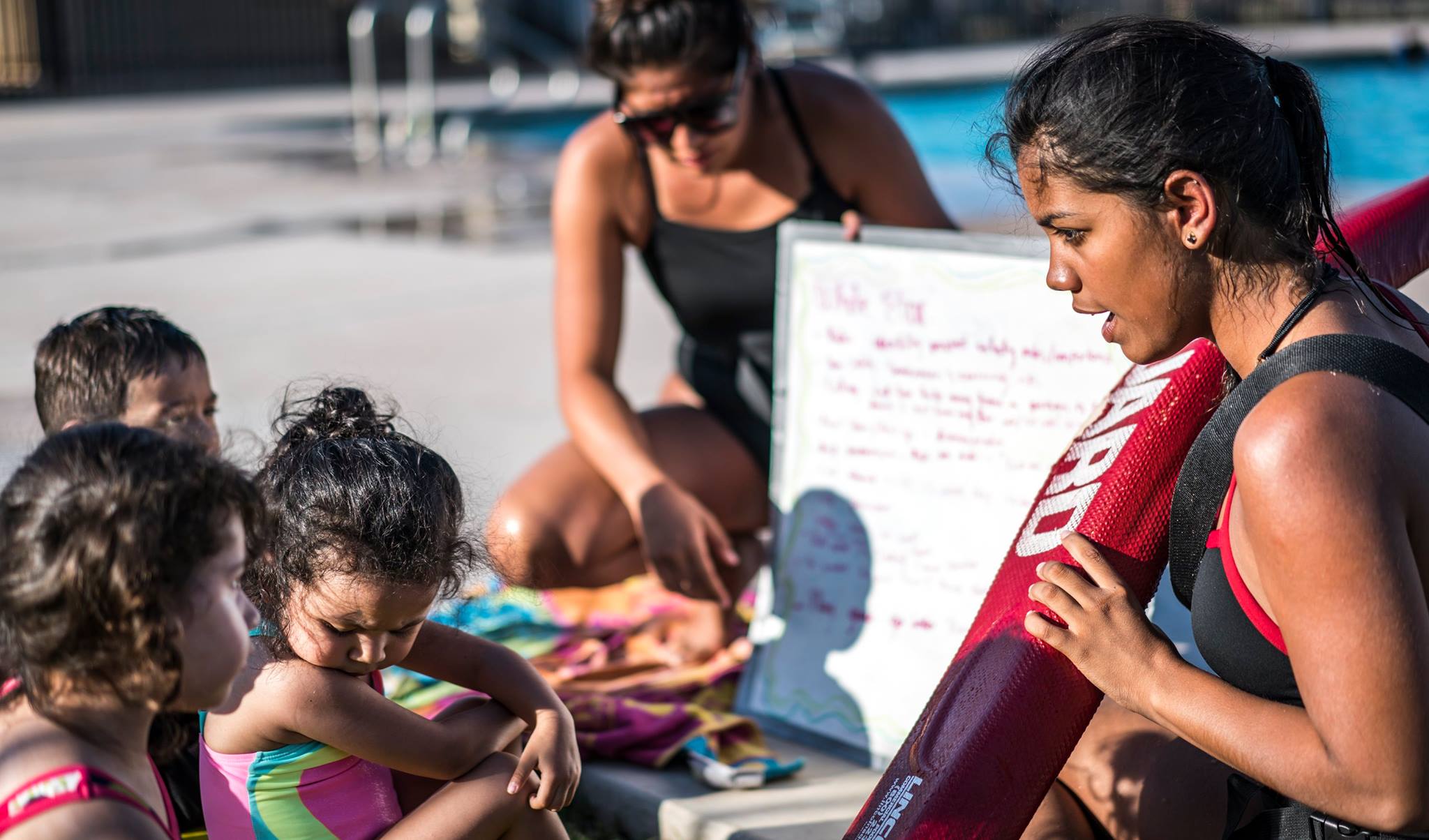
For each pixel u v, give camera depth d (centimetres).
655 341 757
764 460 405
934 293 340
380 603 226
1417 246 280
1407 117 1480
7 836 177
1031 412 326
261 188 1372
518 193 1344
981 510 330
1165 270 195
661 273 405
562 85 2173
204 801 249
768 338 397
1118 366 315
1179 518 209
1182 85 188
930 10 2677
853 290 351
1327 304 192
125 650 176
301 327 795
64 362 275
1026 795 229
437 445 545
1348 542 172
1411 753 172
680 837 304
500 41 2483
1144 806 246
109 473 175
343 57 2645
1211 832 237
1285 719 189
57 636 175
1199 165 187
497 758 251
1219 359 251
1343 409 176
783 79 390
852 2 2578
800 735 342
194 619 180
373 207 1262
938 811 228
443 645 263
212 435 285
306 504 227
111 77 2444
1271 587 182
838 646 344
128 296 869
